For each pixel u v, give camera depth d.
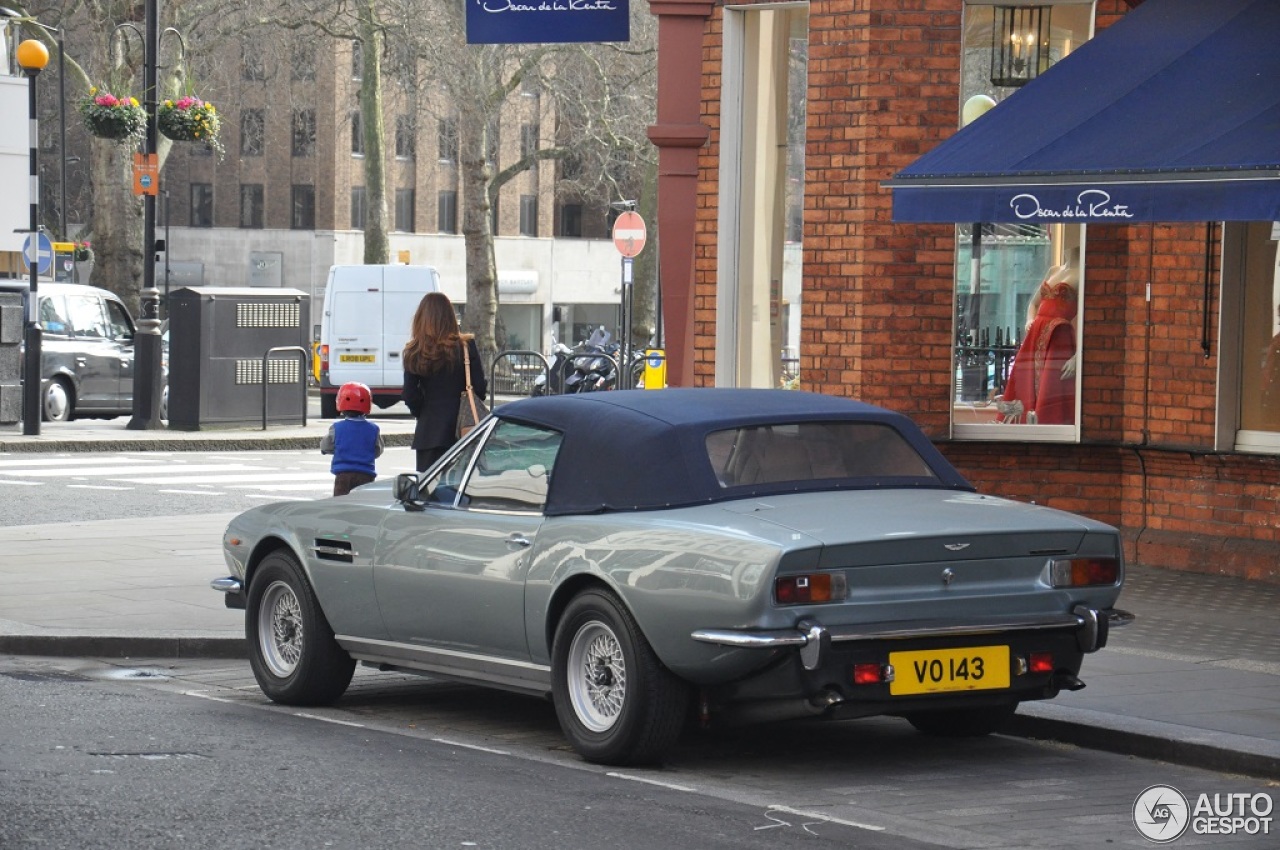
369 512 12.20
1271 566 17.75
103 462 31.69
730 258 20.80
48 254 37.56
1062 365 19.33
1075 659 10.57
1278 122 14.75
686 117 20.81
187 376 36.94
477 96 64.25
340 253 95.31
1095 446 18.95
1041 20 19.20
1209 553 18.25
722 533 9.92
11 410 35.69
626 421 10.92
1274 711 11.88
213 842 8.46
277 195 96.38
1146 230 18.72
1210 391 18.28
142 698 12.74
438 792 9.66
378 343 48.12
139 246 59.00
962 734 11.83
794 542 9.69
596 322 107.50
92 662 14.54
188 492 27.14
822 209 19.41
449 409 17.06
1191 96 15.76
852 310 19.20
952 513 10.37
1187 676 13.15
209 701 12.79
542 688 11.10
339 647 12.59
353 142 96.19
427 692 13.45
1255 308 18.17
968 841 8.98
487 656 11.40
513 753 11.02
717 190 20.80
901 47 18.98
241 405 37.66
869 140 19.02
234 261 97.19
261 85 95.25
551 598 10.72
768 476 10.77
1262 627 15.41
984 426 19.31
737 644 9.63
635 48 68.50
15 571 18.42
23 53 33.91
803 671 9.80
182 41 55.28
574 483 10.94
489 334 66.38
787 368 20.38
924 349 19.16
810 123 19.45
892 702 10.02
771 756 11.12
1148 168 14.56
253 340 37.88
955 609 10.12
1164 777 10.63
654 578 10.09
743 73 20.72
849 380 19.25
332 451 16.59
